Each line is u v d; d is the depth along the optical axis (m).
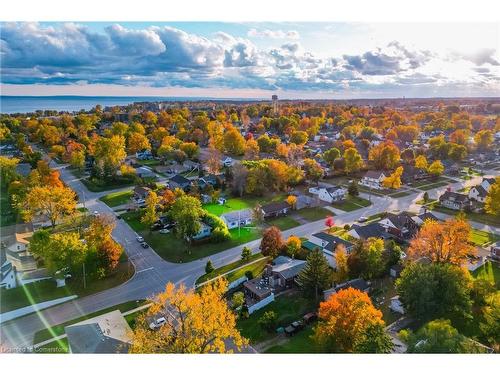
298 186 77.75
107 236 43.41
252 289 38.09
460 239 40.44
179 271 43.22
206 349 26.39
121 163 88.56
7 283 38.75
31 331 32.75
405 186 78.12
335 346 28.02
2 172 71.94
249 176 71.88
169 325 27.11
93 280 40.88
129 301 37.28
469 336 31.05
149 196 57.28
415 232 51.72
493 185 58.84
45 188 56.25
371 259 39.41
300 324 33.03
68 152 95.06
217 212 62.16
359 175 86.06
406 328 32.34
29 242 45.31
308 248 47.66
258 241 51.50
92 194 72.44
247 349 30.45
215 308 27.14
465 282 33.91
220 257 46.72
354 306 28.19
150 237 52.16
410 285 33.53
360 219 58.25
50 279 40.59
